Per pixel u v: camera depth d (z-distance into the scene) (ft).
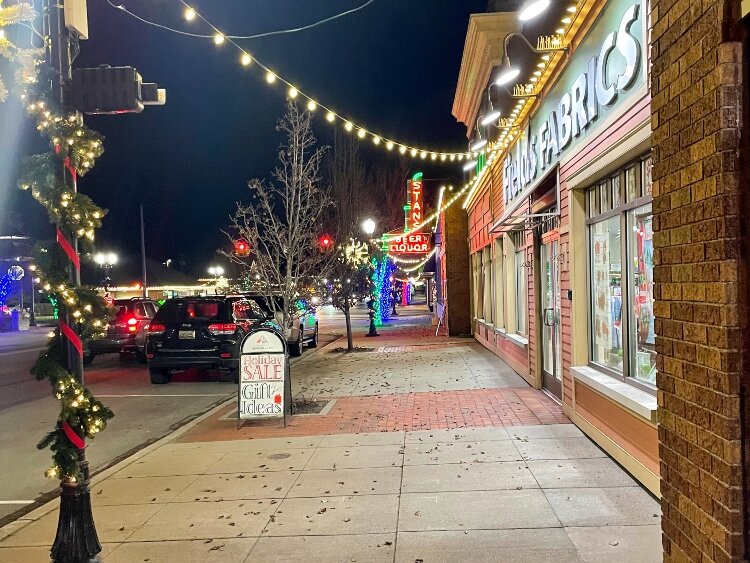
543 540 14.74
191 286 165.48
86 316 13.83
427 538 15.23
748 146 8.43
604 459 20.83
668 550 10.52
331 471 20.99
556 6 27.84
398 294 197.26
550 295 32.17
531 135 32.86
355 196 65.41
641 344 20.07
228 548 15.30
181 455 24.22
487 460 21.24
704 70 9.00
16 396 41.14
